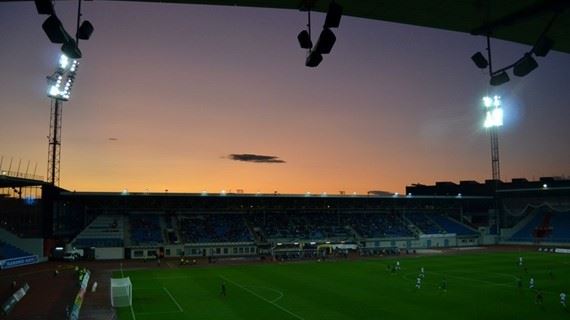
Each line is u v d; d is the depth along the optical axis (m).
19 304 45.16
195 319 38.75
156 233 100.12
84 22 14.09
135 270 73.44
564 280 59.22
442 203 131.00
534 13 14.35
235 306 43.94
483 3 14.38
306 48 15.06
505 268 71.44
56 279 61.59
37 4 12.28
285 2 14.67
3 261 72.69
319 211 121.81
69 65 86.62
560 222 117.44
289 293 50.78
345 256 93.00
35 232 94.50
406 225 121.44
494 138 123.31
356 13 15.27
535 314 39.91
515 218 126.56
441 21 15.78
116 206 106.75
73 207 103.19
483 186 132.00
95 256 90.44
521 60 14.84
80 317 39.72
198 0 14.49
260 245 101.19
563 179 122.69
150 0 14.54
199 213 112.06
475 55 16.55
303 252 97.94
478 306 43.25
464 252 100.25
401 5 14.62
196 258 93.06
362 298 47.50
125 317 39.66
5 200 97.44
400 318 38.62
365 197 114.31
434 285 55.69
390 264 78.38
